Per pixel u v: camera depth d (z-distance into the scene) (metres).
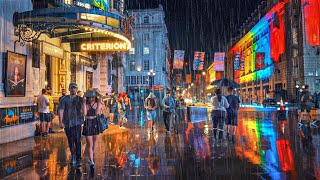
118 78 32.59
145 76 65.31
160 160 7.78
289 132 13.03
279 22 51.44
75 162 7.35
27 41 11.97
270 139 11.09
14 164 7.30
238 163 7.38
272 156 8.12
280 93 48.00
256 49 65.06
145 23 66.19
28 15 11.51
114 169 6.89
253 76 67.44
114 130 14.23
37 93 13.42
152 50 65.62
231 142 10.49
